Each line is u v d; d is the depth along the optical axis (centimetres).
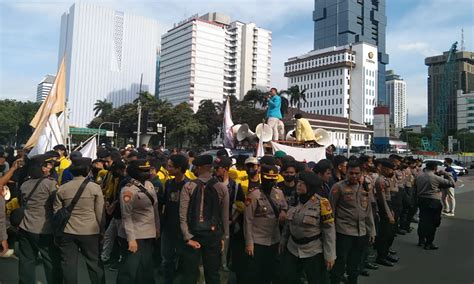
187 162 549
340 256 548
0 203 554
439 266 724
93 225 501
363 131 8638
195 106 12838
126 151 981
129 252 480
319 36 16275
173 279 569
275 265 504
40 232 519
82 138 8000
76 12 11875
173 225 546
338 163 709
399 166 908
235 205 525
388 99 16662
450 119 11569
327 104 12644
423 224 863
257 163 509
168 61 13912
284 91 7612
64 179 657
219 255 486
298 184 477
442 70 12725
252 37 14012
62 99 1017
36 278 596
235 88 13738
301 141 1228
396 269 704
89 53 12038
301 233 465
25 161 721
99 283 509
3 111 7862
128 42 12762
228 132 1330
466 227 1132
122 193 479
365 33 15662
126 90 12669
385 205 700
